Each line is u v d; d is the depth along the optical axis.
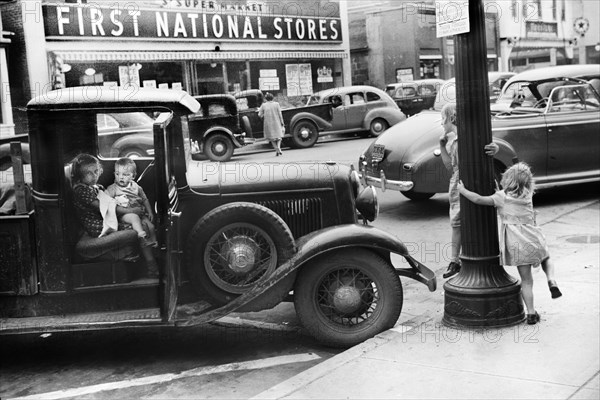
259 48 24.05
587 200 11.05
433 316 5.85
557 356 4.74
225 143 17.59
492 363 4.69
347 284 5.48
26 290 5.24
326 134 20.73
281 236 5.36
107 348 5.88
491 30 29.27
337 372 4.71
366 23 30.38
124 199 5.36
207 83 22.62
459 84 5.39
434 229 9.55
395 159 10.17
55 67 18.97
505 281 5.45
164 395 4.82
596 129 10.66
